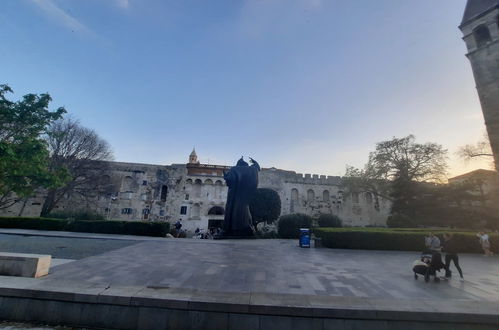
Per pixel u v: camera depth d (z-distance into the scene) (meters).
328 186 49.41
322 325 5.32
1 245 14.36
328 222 35.84
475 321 5.22
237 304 5.52
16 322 5.81
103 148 39.28
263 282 7.66
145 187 43.00
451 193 31.56
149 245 15.87
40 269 7.38
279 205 35.06
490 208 29.03
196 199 43.50
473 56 29.22
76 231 24.17
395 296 6.56
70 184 33.72
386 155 39.31
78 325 5.72
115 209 40.69
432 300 6.14
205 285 7.19
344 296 6.34
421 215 32.38
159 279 7.63
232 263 10.59
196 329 5.47
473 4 29.98
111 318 5.70
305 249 16.56
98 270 8.53
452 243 9.16
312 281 7.91
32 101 13.47
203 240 20.09
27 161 12.58
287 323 5.37
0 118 12.92
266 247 16.72
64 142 33.31
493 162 28.02
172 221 41.84
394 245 17.12
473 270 10.75
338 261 11.98
